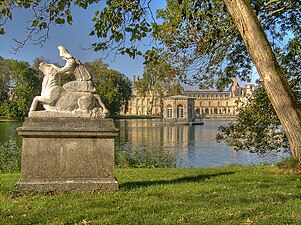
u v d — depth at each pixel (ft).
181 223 18.76
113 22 32.42
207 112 554.87
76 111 27.48
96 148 27.58
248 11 28.76
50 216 20.31
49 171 26.89
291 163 40.47
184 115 302.04
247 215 20.17
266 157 77.46
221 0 40.93
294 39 53.06
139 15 32.81
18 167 53.67
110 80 270.05
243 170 42.70
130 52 33.04
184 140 123.03
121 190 27.43
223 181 33.04
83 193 26.20
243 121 61.16
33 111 27.07
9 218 20.07
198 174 40.01
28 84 245.24
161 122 279.69
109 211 21.12
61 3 30.86
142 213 20.75
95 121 27.50
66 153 27.17
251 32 28.60
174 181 33.63
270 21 51.57
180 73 53.16
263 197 24.58
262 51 28.60
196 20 36.94
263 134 60.44
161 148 97.76
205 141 118.93
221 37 45.93
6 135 131.85
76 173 27.22
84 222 19.12
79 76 28.30
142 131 174.70
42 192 26.25
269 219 19.29
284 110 29.43
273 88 28.99
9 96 278.87
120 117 364.79
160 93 309.63
